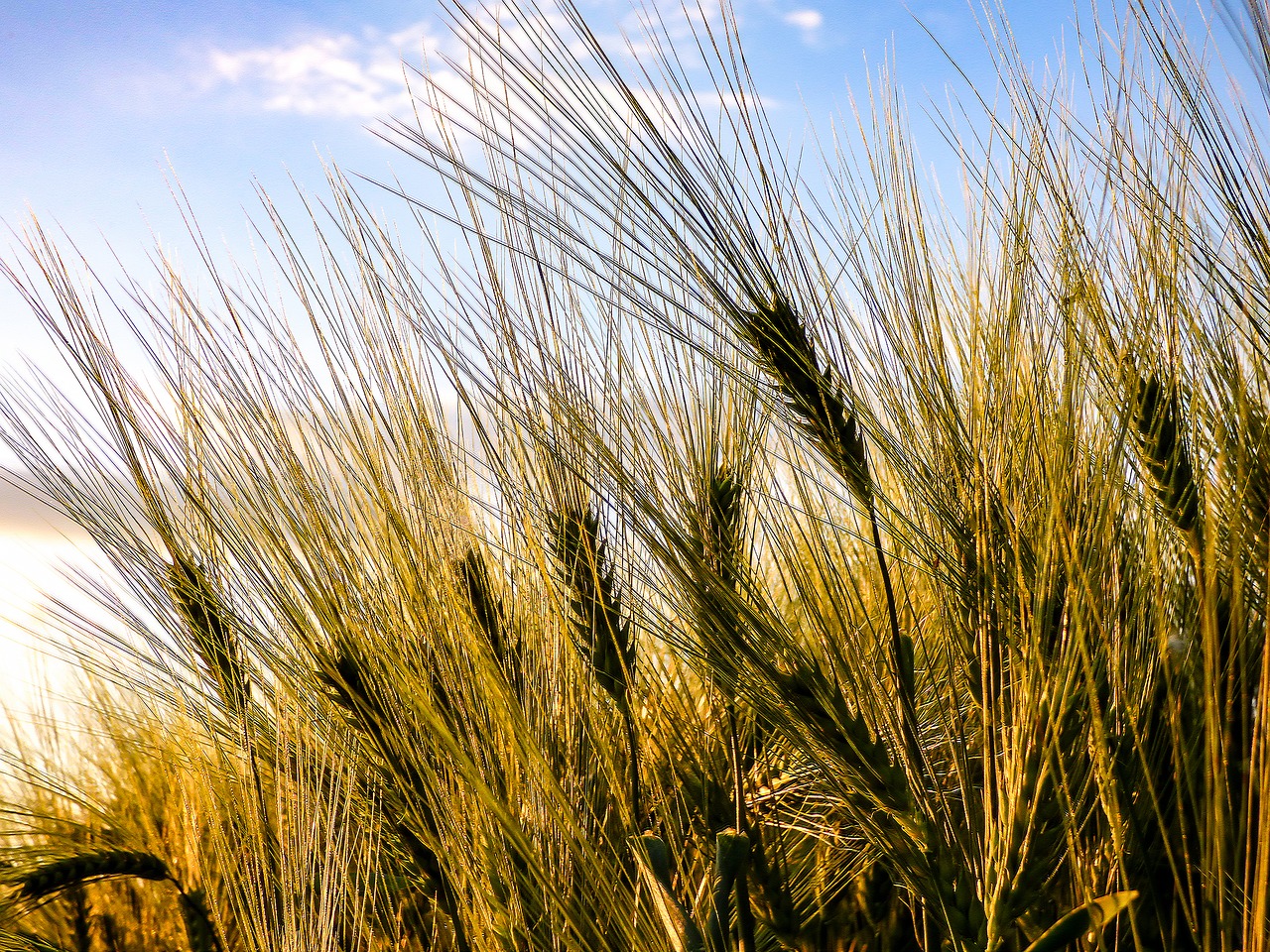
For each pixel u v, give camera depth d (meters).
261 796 0.63
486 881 0.59
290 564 0.62
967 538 0.56
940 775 0.60
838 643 0.58
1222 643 0.54
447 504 0.62
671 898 0.55
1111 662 0.54
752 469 0.63
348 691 0.62
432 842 0.61
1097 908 0.51
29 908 0.70
